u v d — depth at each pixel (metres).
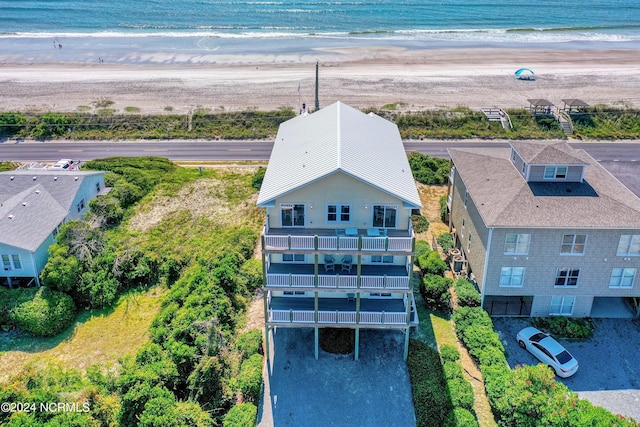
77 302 35.25
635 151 61.44
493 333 30.67
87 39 114.44
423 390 27.67
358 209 28.55
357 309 28.69
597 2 168.00
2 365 30.70
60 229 37.72
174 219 45.97
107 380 26.67
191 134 67.38
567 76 87.50
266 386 28.61
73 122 68.81
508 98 77.50
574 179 33.75
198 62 96.50
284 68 91.94
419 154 57.44
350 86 82.19
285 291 30.11
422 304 34.59
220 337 29.98
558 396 24.31
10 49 105.38
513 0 168.00
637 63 96.19
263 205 28.28
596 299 35.06
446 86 82.50
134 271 37.44
